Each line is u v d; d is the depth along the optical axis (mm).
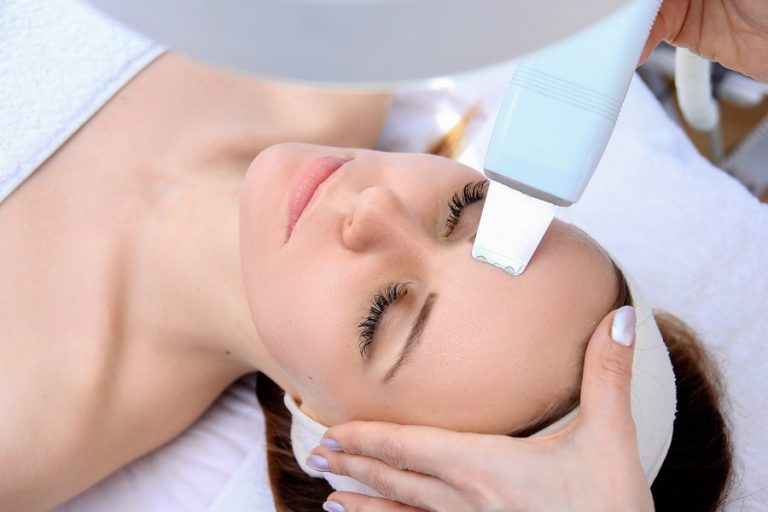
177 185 1039
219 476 1083
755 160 1428
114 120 1039
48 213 990
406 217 732
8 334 951
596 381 687
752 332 1123
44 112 992
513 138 490
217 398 1156
